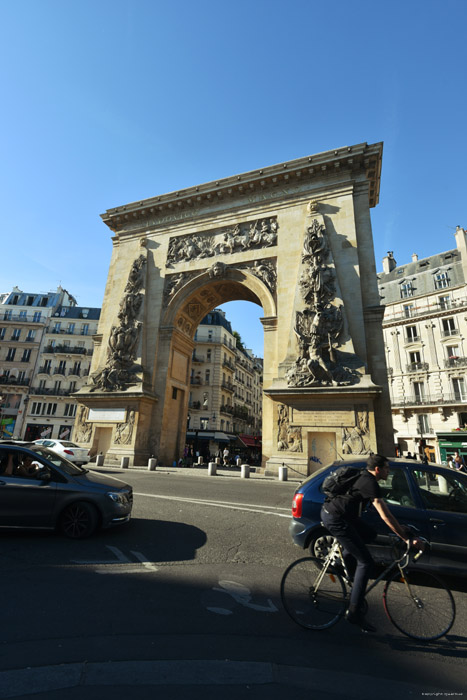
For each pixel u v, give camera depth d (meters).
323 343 21.58
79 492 7.34
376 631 4.17
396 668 3.53
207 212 30.11
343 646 3.91
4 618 4.04
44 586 4.97
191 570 5.86
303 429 20.72
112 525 7.36
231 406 56.47
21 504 7.10
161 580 5.40
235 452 52.06
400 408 44.03
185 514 9.61
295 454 20.45
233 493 13.58
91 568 5.73
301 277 23.89
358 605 4.10
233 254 27.92
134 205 32.62
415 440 42.69
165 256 30.61
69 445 21.33
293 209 26.81
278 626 4.26
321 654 3.71
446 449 37.78
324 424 20.39
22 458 7.63
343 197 25.28
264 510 10.48
